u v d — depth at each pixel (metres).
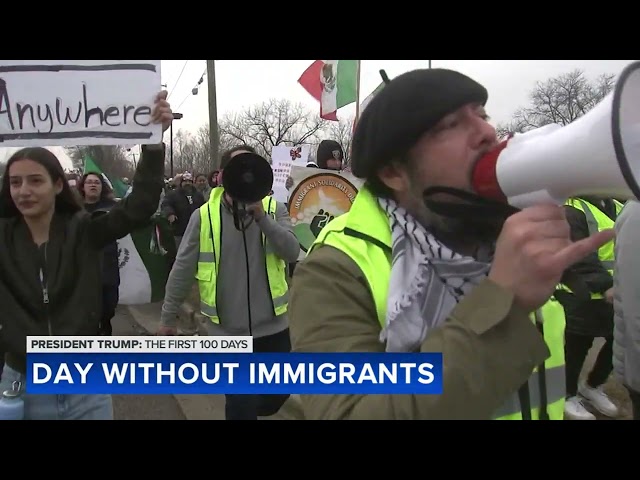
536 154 0.81
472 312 0.85
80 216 2.19
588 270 2.41
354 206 1.10
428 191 1.00
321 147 4.57
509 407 1.06
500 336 0.84
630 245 2.05
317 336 0.99
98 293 2.16
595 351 4.72
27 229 2.06
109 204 5.30
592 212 2.65
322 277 1.02
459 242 1.06
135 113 2.05
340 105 4.62
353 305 0.99
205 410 3.73
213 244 2.75
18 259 2.02
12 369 2.04
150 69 2.03
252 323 2.75
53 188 2.08
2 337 2.02
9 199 2.06
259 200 2.60
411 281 0.98
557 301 1.19
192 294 7.33
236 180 2.57
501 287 0.83
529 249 0.81
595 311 3.22
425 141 1.00
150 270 3.98
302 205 4.34
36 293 2.03
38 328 2.02
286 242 2.72
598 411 3.58
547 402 1.11
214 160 13.58
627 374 2.15
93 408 2.03
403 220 1.02
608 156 0.69
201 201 10.53
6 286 2.02
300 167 4.32
